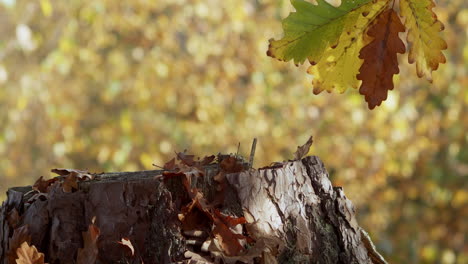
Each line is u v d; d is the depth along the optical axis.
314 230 1.81
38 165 9.09
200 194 1.71
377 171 8.88
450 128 9.27
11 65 9.02
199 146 9.05
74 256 1.72
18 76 8.98
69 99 9.06
